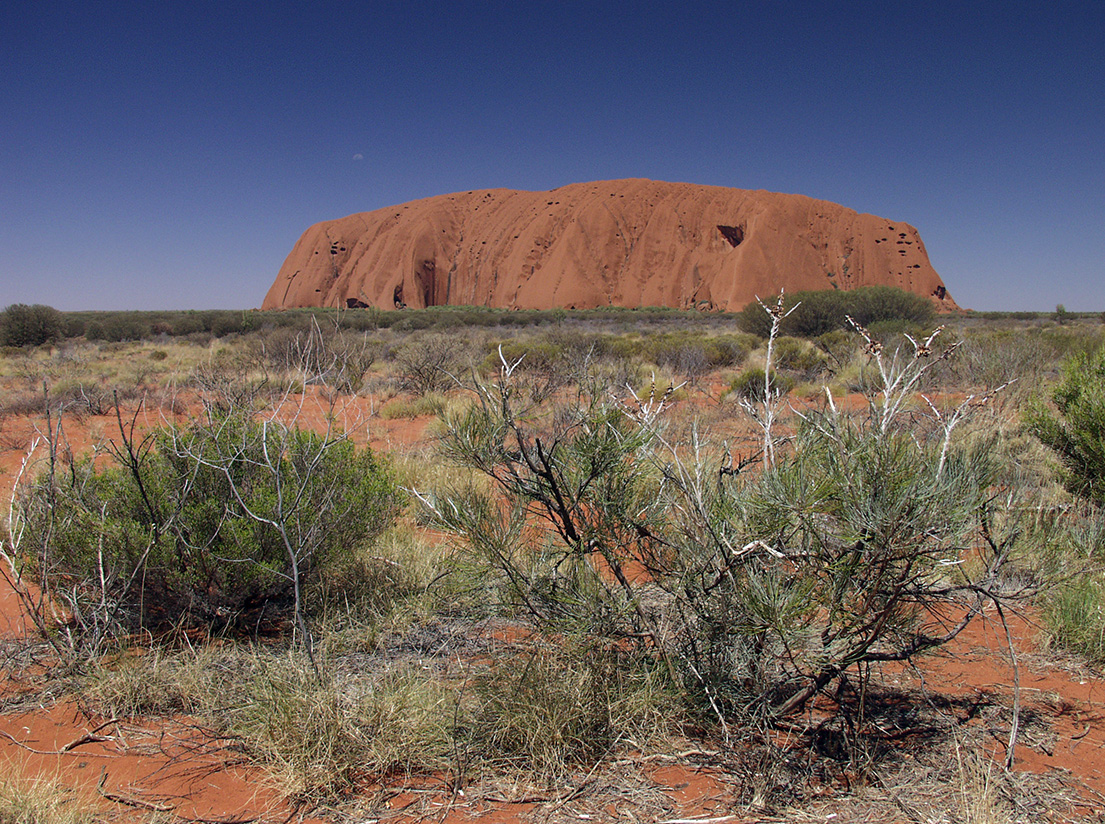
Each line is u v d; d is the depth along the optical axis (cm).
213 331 4181
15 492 382
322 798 247
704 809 238
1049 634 365
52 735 292
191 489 396
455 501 319
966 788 245
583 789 251
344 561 441
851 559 240
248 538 372
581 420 307
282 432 417
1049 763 262
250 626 405
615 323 6078
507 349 1764
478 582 313
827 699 311
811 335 3080
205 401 438
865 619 250
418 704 288
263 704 287
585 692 280
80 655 337
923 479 230
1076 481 536
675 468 316
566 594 302
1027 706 307
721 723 272
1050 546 298
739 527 266
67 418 1183
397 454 764
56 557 379
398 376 1652
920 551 233
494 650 346
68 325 4194
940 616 354
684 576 276
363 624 392
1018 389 888
